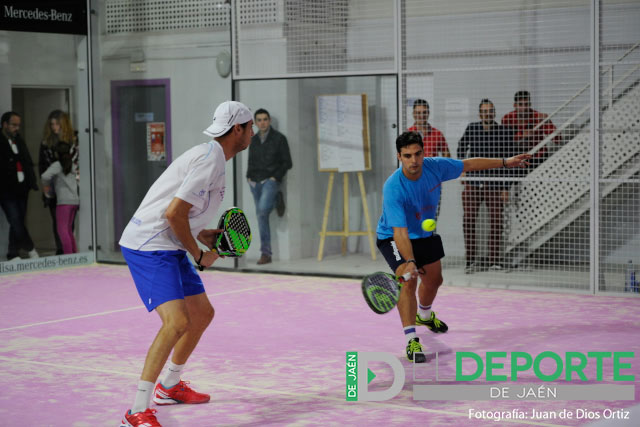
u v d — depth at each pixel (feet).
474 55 35.55
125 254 15.92
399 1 31.96
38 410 17.08
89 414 16.79
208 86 37.86
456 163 21.25
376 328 24.59
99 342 23.38
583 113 32.73
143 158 39.78
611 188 30.96
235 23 36.32
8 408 17.24
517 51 33.76
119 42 39.45
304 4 35.81
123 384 19.03
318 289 31.78
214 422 16.14
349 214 40.19
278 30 35.63
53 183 38.04
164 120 39.09
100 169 39.78
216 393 18.19
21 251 36.91
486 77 35.45
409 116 35.32
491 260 33.71
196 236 16.16
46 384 19.07
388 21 36.42
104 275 36.14
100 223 39.91
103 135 39.75
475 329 24.22
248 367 20.38
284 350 22.06
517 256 33.65
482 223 33.22
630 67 32.58
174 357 17.16
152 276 15.58
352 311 27.32
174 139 38.96
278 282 33.63
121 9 39.09
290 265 37.76
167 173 15.79
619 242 34.27
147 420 15.14
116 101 39.75
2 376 19.80
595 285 29.96
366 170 38.93
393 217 20.08
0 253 36.17
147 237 15.69
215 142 15.81
